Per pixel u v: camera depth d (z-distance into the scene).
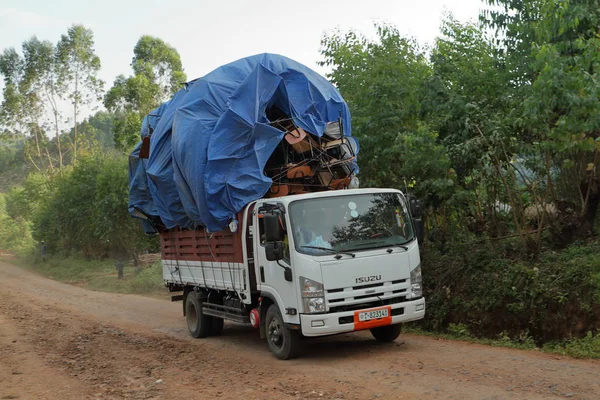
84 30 59.38
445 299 12.71
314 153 10.75
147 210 13.63
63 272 36.78
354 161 11.24
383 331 10.85
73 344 12.55
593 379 7.23
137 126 44.28
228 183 10.15
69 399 8.08
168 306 19.31
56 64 58.56
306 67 11.88
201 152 10.41
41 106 59.28
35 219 53.69
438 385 7.44
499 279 11.82
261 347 11.48
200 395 7.88
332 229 9.50
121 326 15.44
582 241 12.55
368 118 14.35
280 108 10.91
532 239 12.87
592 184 12.85
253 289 10.47
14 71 58.34
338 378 8.23
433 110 13.78
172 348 11.78
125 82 51.31
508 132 12.55
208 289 12.62
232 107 10.31
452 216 15.30
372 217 9.80
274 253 9.34
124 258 39.06
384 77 14.70
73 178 41.88
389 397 7.08
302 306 9.16
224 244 11.18
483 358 8.91
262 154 10.19
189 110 10.95
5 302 21.80
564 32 12.09
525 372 7.80
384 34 15.39
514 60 13.46
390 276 9.58
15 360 10.95
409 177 14.30
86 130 62.19
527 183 13.31
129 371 9.69
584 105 10.49
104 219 33.34
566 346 9.32
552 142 11.39
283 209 9.48
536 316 10.88
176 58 53.12
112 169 34.28
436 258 13.88
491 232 14.44
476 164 13.07
